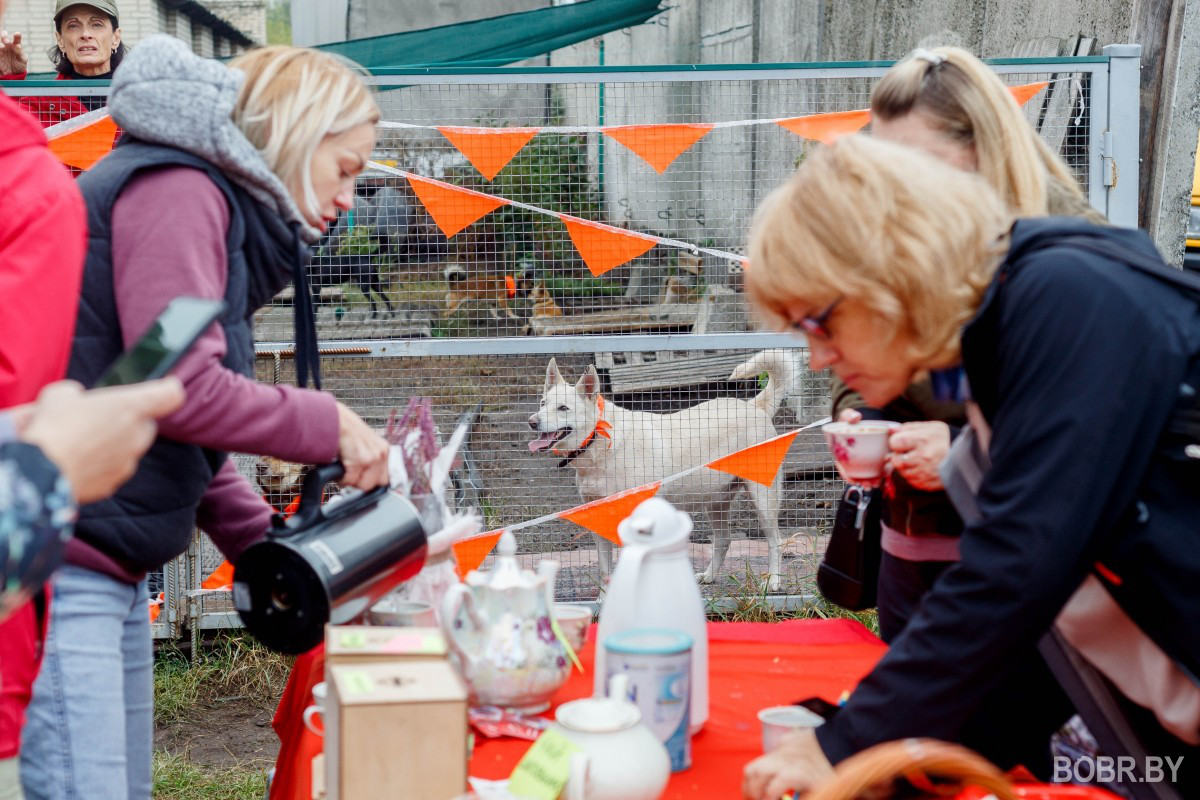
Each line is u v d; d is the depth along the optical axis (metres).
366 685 1.10
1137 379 1.06
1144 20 4.33
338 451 1.55
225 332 1.59
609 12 8.05
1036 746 1.41
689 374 5.39
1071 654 1.27
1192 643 1.13
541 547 4.92
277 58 1.68
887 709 1.13
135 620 1.76
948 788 1.04
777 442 3.84
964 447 1.36
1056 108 3.90
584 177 4.98
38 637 1.42
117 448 0.86
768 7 9.59
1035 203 1.70
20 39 4.61
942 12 6.57
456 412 5.34
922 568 1.79
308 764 1.37
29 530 0.79
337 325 4.88
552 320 5.21
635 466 4.57
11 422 0.90
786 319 1.21
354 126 1.70
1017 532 1.07
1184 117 4.27
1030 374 1.09
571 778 1.10
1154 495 1.12
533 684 1.47
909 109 1.79
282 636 1.43
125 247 1.50
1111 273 1.09
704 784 1.32
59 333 1.35
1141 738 1.28
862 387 1.23
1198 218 4.26
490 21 7.91
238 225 1.60
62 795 1.53
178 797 3.27
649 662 1.32
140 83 1.54
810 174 1.18
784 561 4.65
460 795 1.08
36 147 1.39
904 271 1.10
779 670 1.74
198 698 3.98
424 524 1.61
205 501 1.86
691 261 5.26
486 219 4.89
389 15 11.29
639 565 1.43
